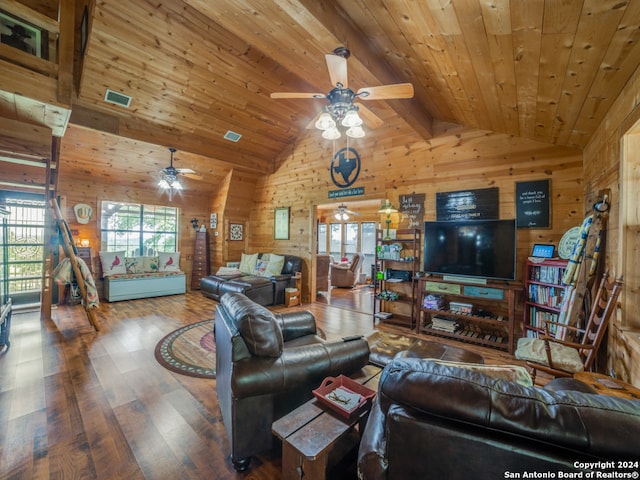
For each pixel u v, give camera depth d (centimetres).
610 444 73
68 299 516
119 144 501
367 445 107
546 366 217
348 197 518
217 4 204
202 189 708
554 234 325
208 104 462
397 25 209
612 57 163
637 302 202
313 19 194
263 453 174
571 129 274
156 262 630
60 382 252
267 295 540
